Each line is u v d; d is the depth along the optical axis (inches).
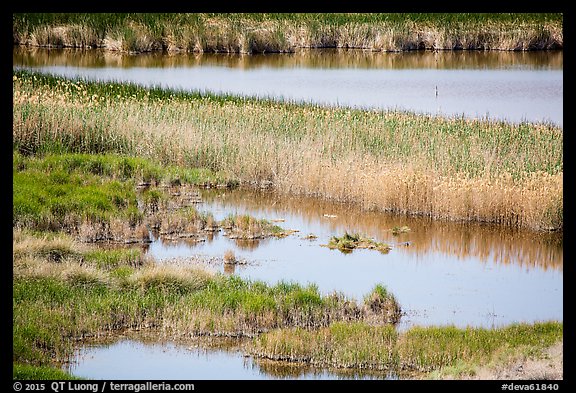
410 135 3225.9
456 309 1894.7
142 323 1768.0
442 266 2244.1
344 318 1803.6
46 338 1640.0
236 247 2386.8
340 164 2942.9
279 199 2910.9
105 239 2385.6
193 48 6407.5
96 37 6348.4
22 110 3186.5
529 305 1918.1
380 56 6392.7
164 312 1782.7
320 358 1587.1
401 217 2719.0
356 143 3152.1
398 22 6683.1
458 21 6658.5
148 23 6441.9
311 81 5226.4
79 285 1894.7
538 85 5128.0
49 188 2600.9
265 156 3122.5
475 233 2554.1
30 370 1476.4
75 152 3225.9
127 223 2432.3
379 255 2343.8
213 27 6491.1
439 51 6599.4
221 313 1780.3
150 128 3302.2
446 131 3294.8
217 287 1929.1
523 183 2677.2
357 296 1956.2
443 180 2726.4
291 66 5885.8
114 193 2632.9
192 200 2847.0
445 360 1552.7
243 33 6437.0
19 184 2603.3
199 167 3186.5
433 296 1990.7
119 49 6235.2
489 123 3538.4
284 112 3619.6
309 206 2829.7
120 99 3784.5
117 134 3280.0
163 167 3139.8
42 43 6279.5
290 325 1768.0
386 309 1856.5
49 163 2908.5
